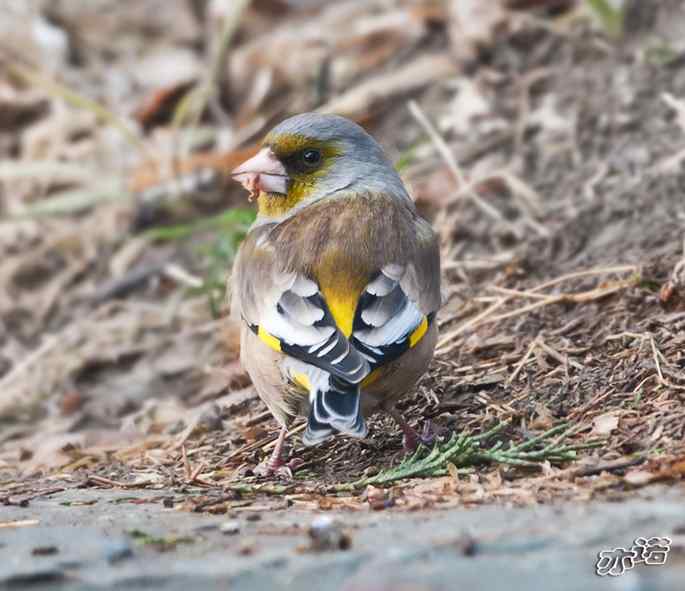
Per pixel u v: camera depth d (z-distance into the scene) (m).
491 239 13.43
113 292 15.68
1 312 15.84
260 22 19.25
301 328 8.83
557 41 15.90
